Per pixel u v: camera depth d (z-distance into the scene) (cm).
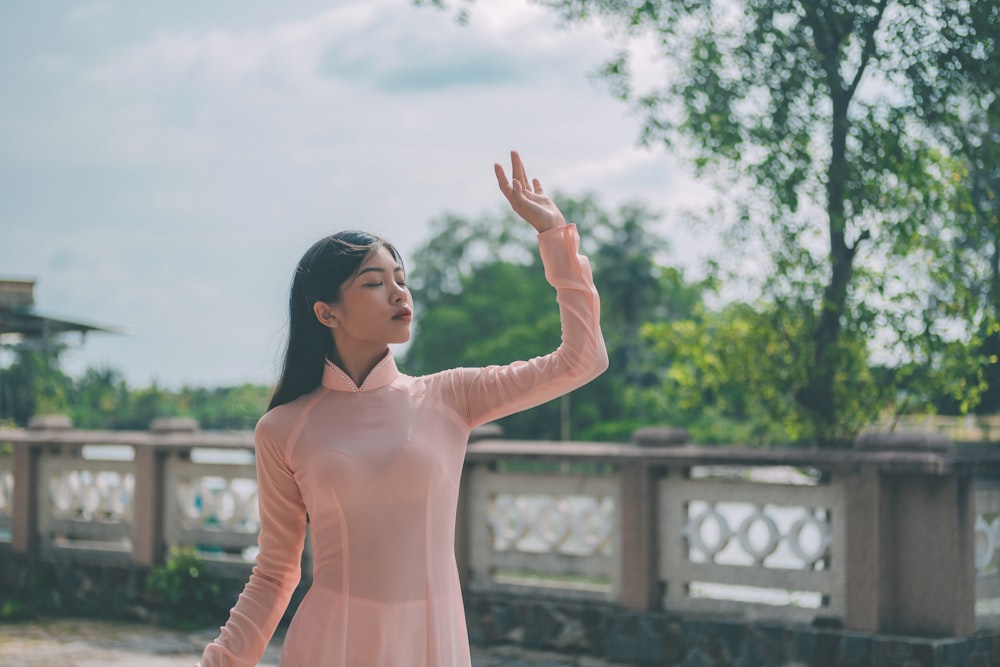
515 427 7462
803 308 683
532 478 662
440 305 7925
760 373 707
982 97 611
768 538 588
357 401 245
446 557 242
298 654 239
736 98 666
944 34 613
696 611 607
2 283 906
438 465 241
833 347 668
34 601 852
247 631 254
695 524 610
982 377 670
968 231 662
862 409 681
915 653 527
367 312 244
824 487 570
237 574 776
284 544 258
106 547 851
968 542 543
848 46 645
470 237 7950
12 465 887
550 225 236
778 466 573
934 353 659
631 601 618
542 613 645
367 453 238
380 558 236
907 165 635
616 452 622
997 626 575
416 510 238
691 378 761
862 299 671
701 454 593
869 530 546
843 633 548
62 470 870
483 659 646
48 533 873
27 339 983
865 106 641
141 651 691
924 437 546
